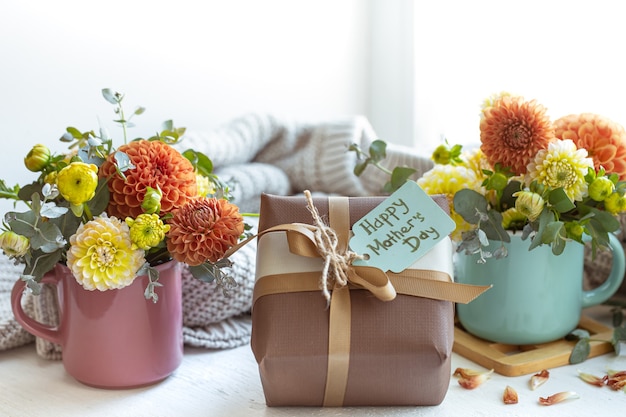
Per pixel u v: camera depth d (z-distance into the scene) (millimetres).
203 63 1192
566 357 810
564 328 827
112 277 681
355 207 734
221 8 1200
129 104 1115
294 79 1322
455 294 685
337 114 1412
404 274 697
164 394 747
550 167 736
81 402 729
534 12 1211
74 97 1059
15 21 988
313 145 1135
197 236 695
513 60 1250
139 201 709
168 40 1146
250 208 1073
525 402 722
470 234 751
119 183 717
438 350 665
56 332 783
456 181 807
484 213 763
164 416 699
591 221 761
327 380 677
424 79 1385
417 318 677
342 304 678
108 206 731
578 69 1157
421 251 705
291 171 1139
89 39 1062
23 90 1009
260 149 1145
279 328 673
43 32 1016
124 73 1104
